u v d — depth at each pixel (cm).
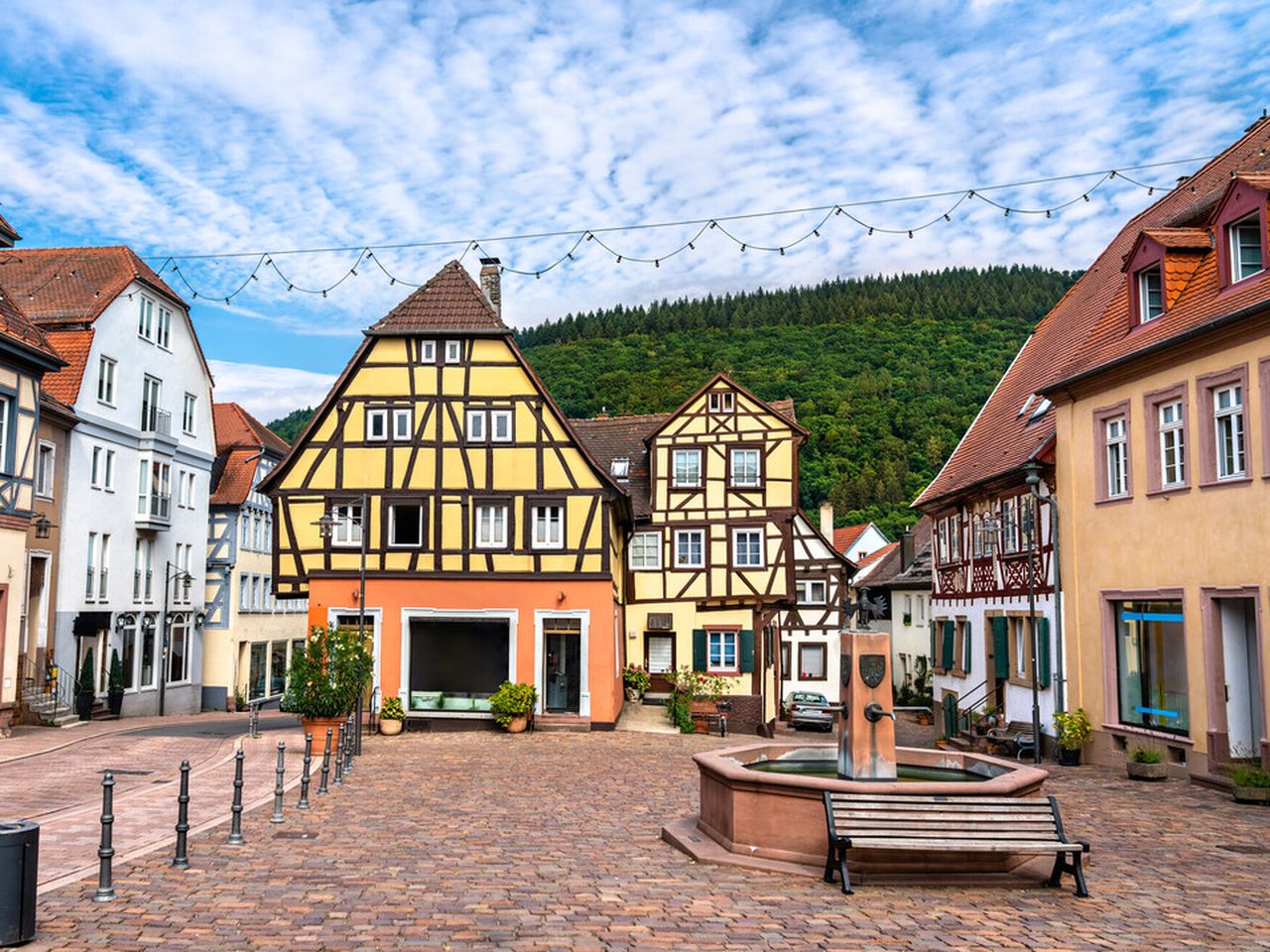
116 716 2970
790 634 3778
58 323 2973
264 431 4469
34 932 667
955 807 864
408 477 2580
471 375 2612
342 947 670
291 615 4631
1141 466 1759
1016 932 729
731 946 685
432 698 2519
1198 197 2153
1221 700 1566
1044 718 2089
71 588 2852
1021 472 2136
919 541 4747
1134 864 973
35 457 2344
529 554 2550
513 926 726
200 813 1188
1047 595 2077
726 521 3192
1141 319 1819
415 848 1005
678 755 2002
